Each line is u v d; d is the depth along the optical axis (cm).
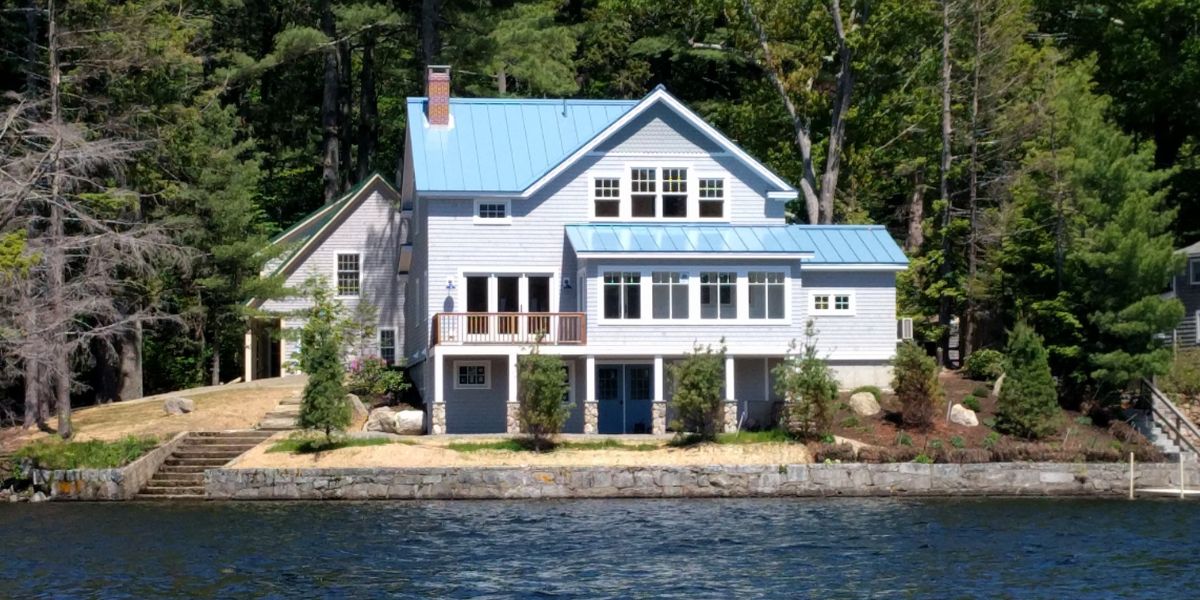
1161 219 5622
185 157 6144
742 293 5384
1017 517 4241
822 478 4806
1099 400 5503
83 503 4672
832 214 6538
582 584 3228
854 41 6297
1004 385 5238
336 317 6100
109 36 5459
